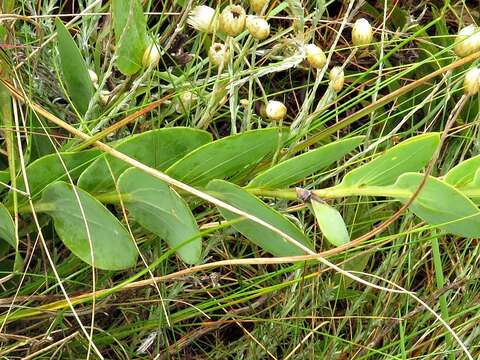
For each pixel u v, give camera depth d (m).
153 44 0.38
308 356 0.50
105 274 0.45
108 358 0.50
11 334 0.44
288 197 0.37
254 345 0.50
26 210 0.39
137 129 0.48
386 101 0.40
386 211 0.54
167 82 0.52
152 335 0.46
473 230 0.36
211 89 0.51
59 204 0.39
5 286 0.46
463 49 0.41
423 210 0.36
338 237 0.35
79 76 0.42
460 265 0.54
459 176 0.36
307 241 0.37
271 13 0.49
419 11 0.65
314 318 0.50
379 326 0.51
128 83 0.41
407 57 0.61
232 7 0.39
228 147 0.36
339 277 0.52
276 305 0.52
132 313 0.49
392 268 0.56
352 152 0.56
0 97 0.39
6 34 0.43
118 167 0.38
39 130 0.44
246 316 0.50
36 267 0.45
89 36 0.47
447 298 0.55
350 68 0.62
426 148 0.35
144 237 0.46
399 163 0.35
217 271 0.53
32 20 0.43
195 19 0.41
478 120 0.52
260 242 0.39
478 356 0.51
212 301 0.45
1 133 0.43
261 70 0.41
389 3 0.62
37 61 0.44
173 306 0.51
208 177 0.38
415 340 0.53
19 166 0.41
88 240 0.38
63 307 0.41
